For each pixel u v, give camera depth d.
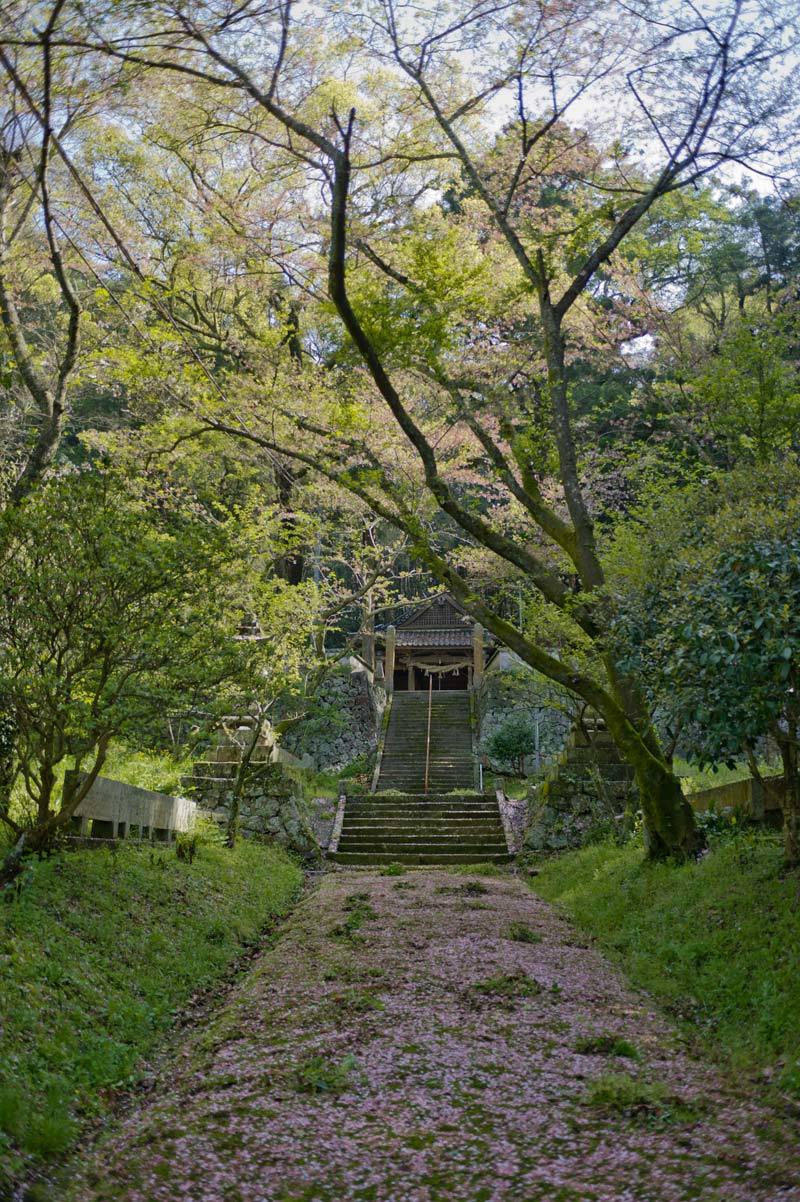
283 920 10.72
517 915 10.33
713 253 19.70
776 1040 5.36
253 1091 4.82
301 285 12.59
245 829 16.14
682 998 6.72
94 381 14.06
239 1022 6.18
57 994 5.58
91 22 7.71
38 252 11.56
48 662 7.65
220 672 8.47
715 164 10.18
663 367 15.34
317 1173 3.88
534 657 10.89
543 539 15.32
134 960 6.92
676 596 7.50
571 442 11.24
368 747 25.97
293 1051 5.48
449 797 19.38
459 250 11.31
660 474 13.27
